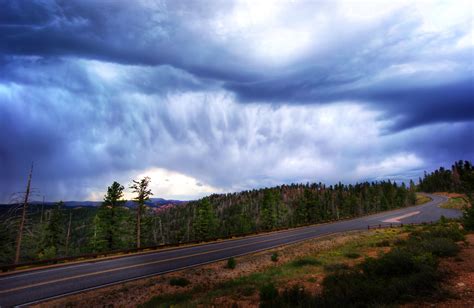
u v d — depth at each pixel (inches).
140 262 868.0
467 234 773.3
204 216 2113.7
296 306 325.7
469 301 265.6
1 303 474.3
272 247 1194.6
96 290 558.9
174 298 481.7
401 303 289.1
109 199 1555.1
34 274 688.4
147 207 1708.9
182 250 1143.6
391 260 428.1
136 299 503.2
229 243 1368.1
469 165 908.6
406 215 2883.9
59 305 469.1
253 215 4566.9
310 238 1466.5
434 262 410.3
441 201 4431.6
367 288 326.3
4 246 1288.1
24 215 1125.7
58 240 1668.3
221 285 568.1
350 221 2637.8
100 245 1485.0
